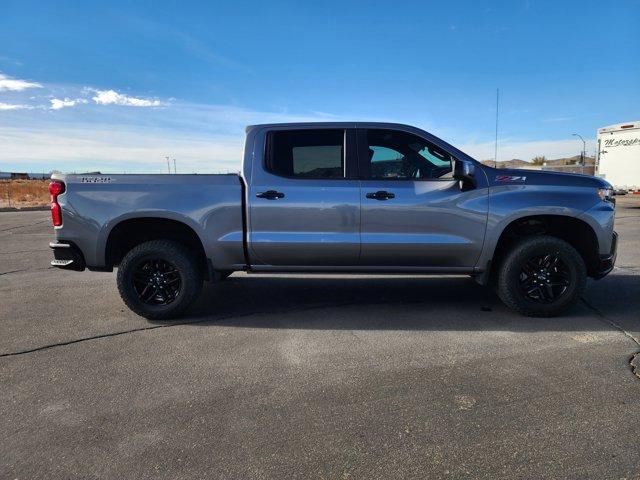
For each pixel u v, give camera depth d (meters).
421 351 4.23
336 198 5.00
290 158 5.12
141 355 4.22
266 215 5.04
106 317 5.36
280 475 2.55
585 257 5.34
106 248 5.17
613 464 2.60
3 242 11.84
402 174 5.12
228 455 2.73
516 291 5.07
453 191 5.00
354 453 2.73
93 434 2.95
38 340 4.61
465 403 3.28
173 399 3.39
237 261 5.19
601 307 5.52
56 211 5.13
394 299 5.97
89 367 3.96
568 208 4.98
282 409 3.23
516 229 5.42
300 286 6.71
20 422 3.10
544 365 3.89
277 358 4.11
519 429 2.95
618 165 19.53
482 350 4.23
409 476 2.53
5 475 2.56
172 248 5.11
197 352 4.28
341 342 4.48
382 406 3.26
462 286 6.64
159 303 5.23
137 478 2.54
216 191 5.07
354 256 5.09
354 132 5.14
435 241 5.01
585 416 3.09
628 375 3.69
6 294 6.46
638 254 8.98
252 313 5.44
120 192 5.08
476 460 2.65
